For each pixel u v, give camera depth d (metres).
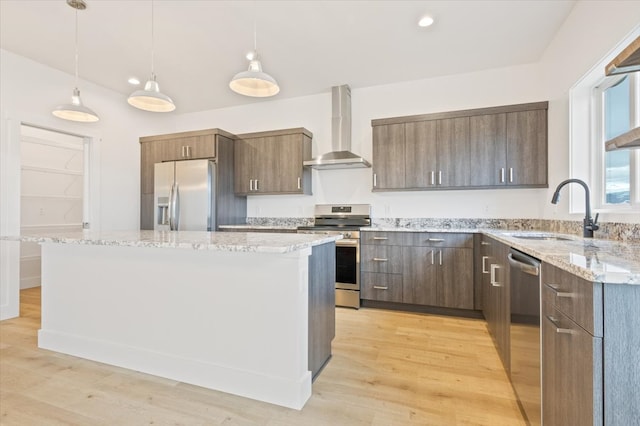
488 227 3.62
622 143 1.42
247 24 2.74
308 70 3.63
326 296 2.16
